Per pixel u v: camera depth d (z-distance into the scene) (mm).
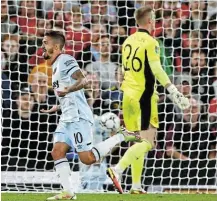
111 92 34250
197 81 35000
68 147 24172
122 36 34906
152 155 33031
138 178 27984
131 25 36844
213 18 36312
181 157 33094
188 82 34969
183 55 35656
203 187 31438
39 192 28922
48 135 32844
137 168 27797
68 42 35312
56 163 24109
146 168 32156
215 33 36094
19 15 36281
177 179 32844
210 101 34531
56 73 23594
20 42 35312
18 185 30828
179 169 32281
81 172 31141
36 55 34312
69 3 36188
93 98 34156
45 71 33938
